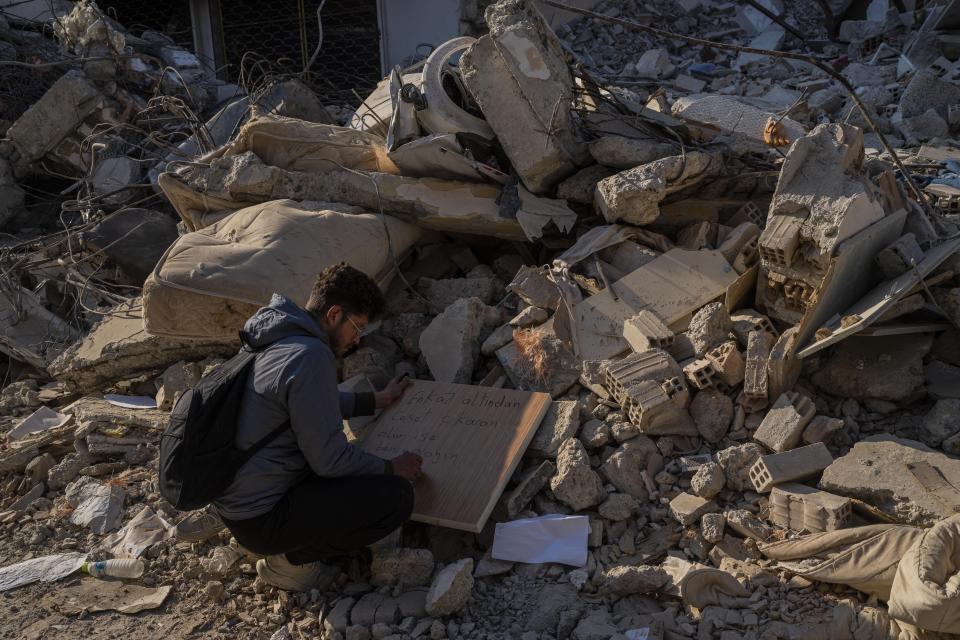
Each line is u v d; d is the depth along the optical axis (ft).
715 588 9.12
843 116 25.18
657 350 11.39
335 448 8.78
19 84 25.38
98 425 12.97
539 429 10.87
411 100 14.23
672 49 34.99
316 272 12.76
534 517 10.18
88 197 19.75
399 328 13.44
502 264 14.66
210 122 20.88
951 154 18.97
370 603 9.51
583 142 14.43
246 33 34.78
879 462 9.85
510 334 12.36
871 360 11.27
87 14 24.70
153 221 17.54
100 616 9.93
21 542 11.39
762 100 26.73
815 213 11.30
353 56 34.09
